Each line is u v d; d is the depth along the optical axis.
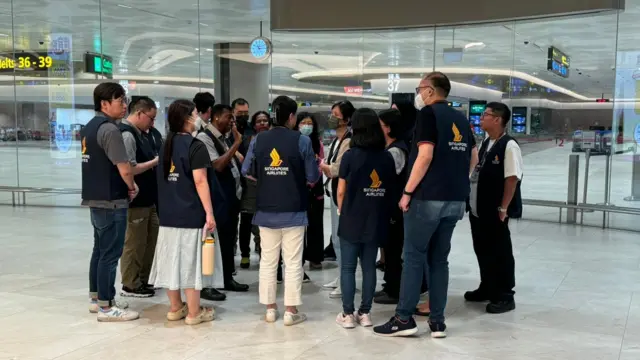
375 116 3.94
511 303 4.43
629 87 8.88
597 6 6.55
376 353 3.54
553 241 7.22
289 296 4.07
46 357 3.47
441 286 3.79
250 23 11.71
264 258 4.14
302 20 8.28
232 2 10.24
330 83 11.41
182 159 3.92
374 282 4.07
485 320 4.18
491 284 4.43
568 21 9.67
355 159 3.87
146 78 12.88
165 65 12.80
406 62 10.79
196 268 4.00
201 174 3.92
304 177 4.05
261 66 11.68
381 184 3.87
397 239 4.55
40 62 12.21
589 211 9.12
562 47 10.81
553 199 9.75
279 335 3.88
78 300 4.70
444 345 3.68
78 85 12.31
